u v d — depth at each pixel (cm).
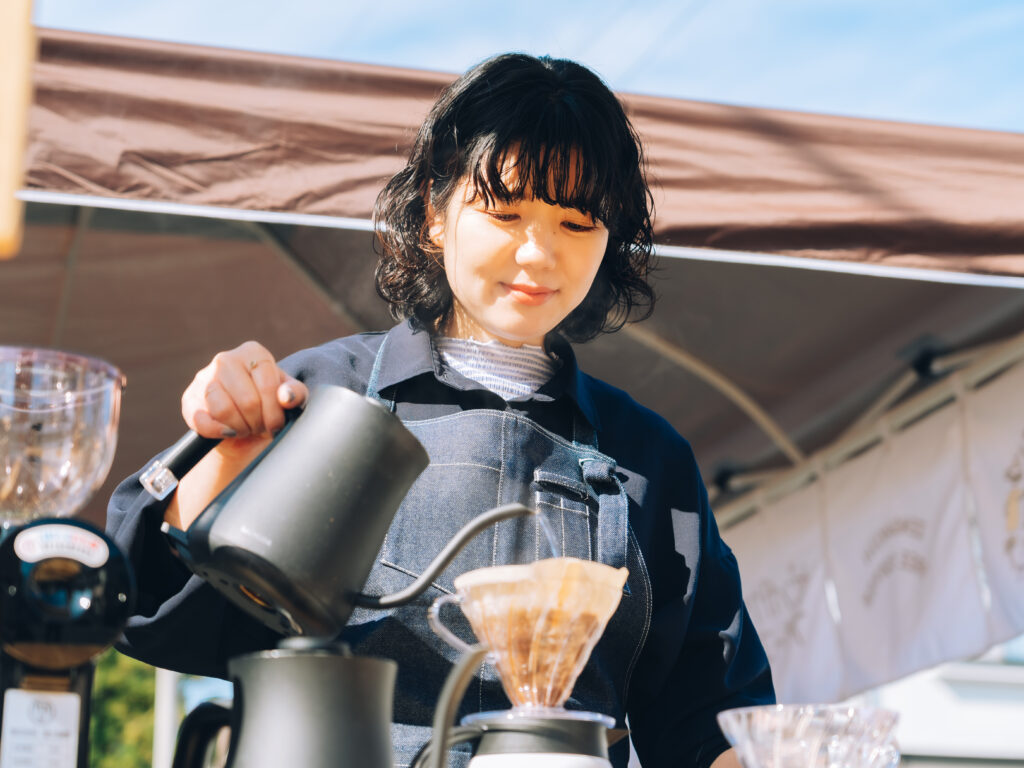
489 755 81
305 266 290
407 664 107
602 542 116
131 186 188
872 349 323
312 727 74
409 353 124
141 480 100
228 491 90
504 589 81
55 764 73
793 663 371
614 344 321
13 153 93
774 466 381
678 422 363
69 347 326
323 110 195
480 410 119
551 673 83
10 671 74
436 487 114
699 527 128
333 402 90
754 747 81
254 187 192
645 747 123
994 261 214
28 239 279
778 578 379
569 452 121
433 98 198
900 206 212
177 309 312
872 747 81
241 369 96
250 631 111
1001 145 218
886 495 344
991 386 319
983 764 1036
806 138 213
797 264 213
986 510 313
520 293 115
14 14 96
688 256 214
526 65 120
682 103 210
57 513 87
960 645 315
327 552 86
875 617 343
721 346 320
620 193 119
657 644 120
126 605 77
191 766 86
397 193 131
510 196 113
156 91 191
